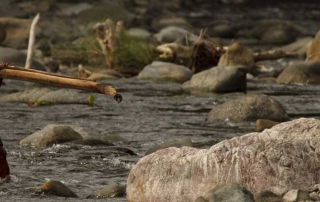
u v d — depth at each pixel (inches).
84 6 2874.0
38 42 2011.6
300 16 3228.3
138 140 1035.9
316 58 1824.6
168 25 2657.5
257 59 1873.8
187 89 1507.1
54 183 750.5
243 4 3481.8
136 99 1398.9
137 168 698.2
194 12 3211.1
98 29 1793.8
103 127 1135.6
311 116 1245.1
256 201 623.2
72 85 667.4
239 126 1146.0
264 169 649.6
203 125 1157.7
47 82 671.1
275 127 676.7
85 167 872.9
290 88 1542.8
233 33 2640.3
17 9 2716.5
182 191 669.3
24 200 721.0
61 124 1092.5
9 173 802.8
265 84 1593.3
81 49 1871.3
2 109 1274.6
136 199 689.6
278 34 2536.9
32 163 890.1
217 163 663.1
